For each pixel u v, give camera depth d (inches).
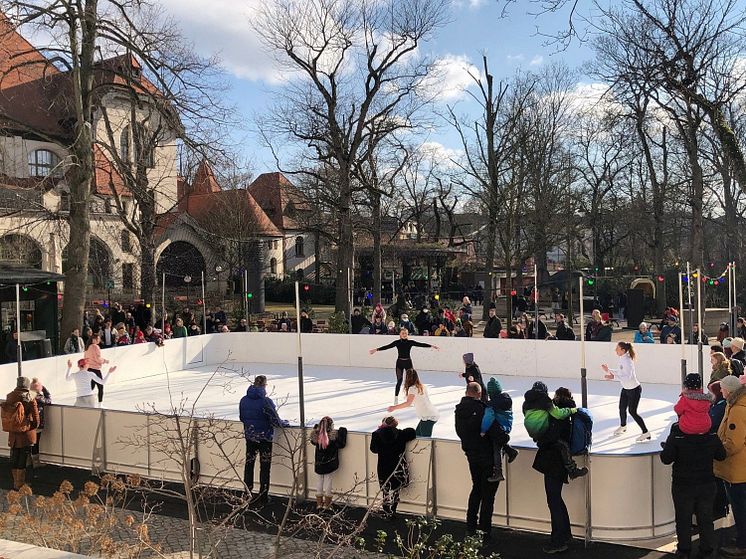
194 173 1208.8
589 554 306.3
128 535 334.3
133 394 711.1
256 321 1316.4
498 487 338.0
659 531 319.6
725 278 1360.7
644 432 471.5
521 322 1087.0
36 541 278.1
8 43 1009.5
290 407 616.7
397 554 308.2
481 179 1409.9
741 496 294.7
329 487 363.3
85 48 907.4
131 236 1692.9
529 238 1624.0
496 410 325.1
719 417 320.2
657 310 1482.5
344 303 1354.6
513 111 1466.5
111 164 979.9
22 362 673.0
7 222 1257.4
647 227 1834.4
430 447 350.6
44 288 911.0
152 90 1108.5
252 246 1836.9
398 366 622.8
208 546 314.2
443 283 2281.0
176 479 407.2
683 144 1400.1
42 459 456.4
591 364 738.2
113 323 1035.3
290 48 1339.8
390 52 1360.7
